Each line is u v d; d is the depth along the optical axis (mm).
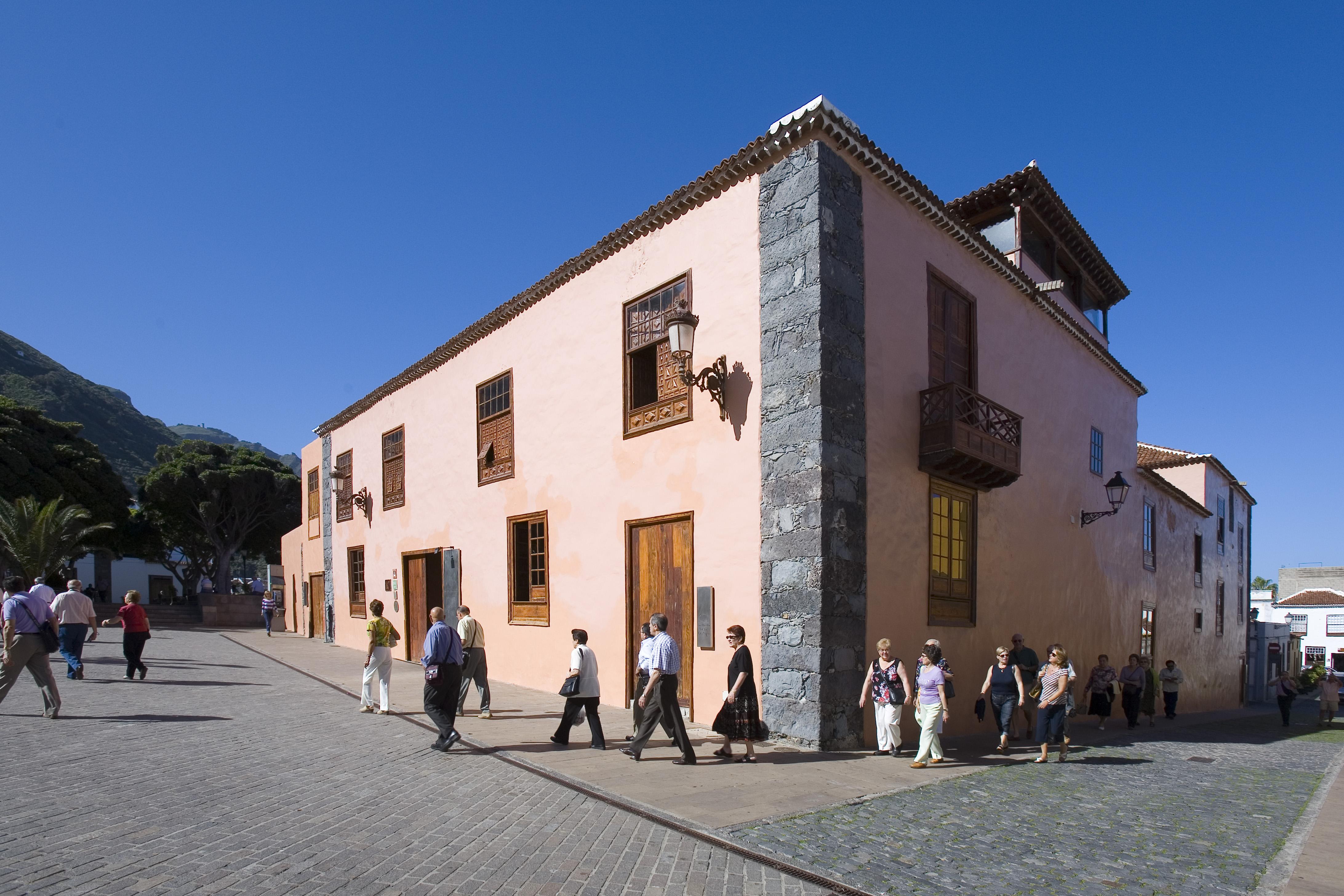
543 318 14250
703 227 11055
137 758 7824
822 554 8969
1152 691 17047
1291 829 6520
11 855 5016
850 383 9648
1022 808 6906
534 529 14156
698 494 10664
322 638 26125
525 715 11062
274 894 4562
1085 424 16750
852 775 7809
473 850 5430
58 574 14125
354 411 22672
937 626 10961
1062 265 17500
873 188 10539
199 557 46812
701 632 10391
